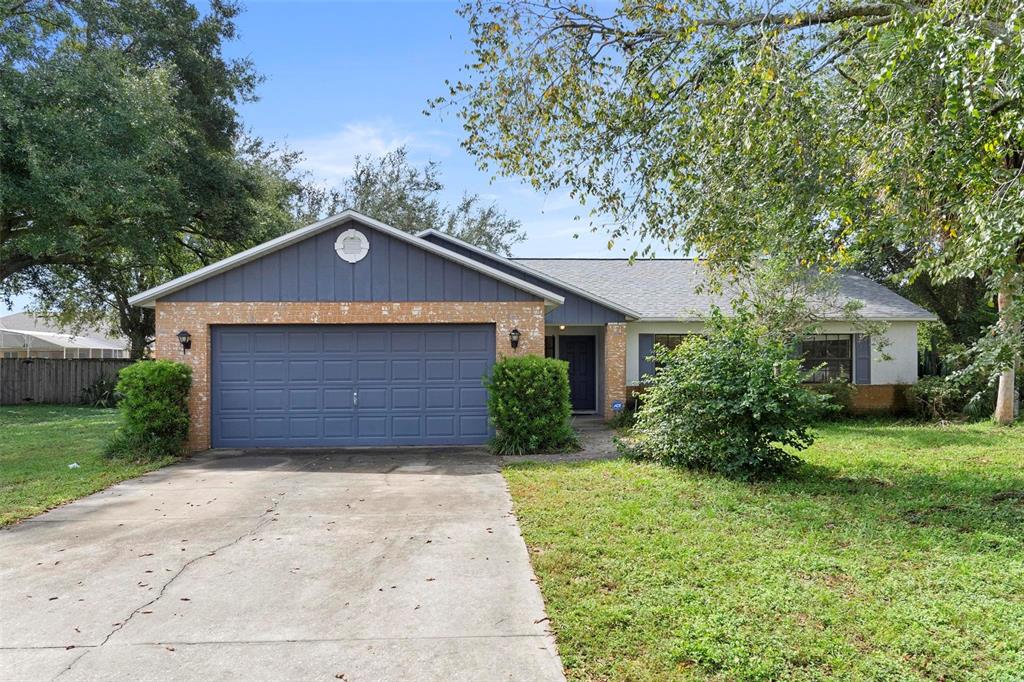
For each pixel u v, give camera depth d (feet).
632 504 22.36
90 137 51.29
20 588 15.31
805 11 24.44
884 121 22.79
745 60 24.27
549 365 36.47
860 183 23.13
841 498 23.39
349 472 30.25
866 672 11.13
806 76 25.34
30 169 47.80
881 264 72.43
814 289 46.14
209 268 36.88
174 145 63.57
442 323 38.60
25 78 49.52
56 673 11.36
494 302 38.68
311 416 38.22
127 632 12.98
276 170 97.30
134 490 26.22
